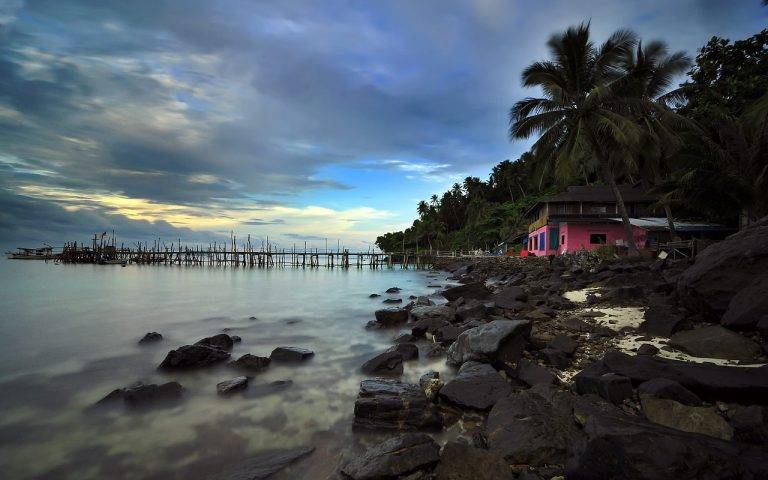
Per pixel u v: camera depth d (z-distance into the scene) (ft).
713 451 11.88
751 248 26.68
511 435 15.98
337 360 33.78
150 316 59.11
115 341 42.16
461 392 21.53
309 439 19.49
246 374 30.01
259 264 271.49
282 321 53.78
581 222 111.24
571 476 13.05
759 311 23.06
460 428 19.49
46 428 21.18
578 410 16.75
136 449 18.90
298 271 219.82
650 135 73.05
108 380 29.19
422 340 39.58
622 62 76.43
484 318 43.21
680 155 64.80
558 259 91.20
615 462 12.12
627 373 19.85
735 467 11.34
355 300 79.87
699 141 63.67
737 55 76.48
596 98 71.05
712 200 62.08
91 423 21.70
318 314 60.54
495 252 216.13
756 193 56.39
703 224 88.99
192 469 17.08
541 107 79.00
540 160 83.56
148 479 16.43
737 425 14.83
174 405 24.00
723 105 70.74
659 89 85.51
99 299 82.02
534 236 149.59
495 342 26.58
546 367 25.93
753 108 59.00
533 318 39.75
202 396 25.45
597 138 75.66
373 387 22.58
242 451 18.48
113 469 17.22
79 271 208.33
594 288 53.98
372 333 45.29
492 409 18.79
